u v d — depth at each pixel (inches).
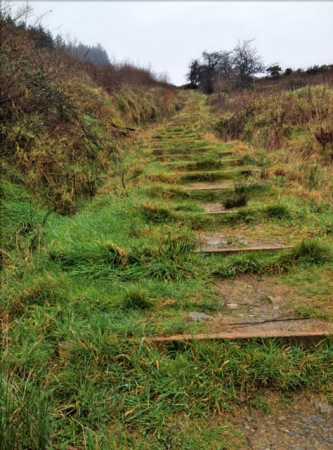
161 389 76.4
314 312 101.4
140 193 204.8
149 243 139.0
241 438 67.6
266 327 95.8
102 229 152.8
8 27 242.7
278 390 78.1
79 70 392.8
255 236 157.8
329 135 271.6
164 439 66.8
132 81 623.5
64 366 80.5
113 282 116.1
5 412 62.0
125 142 330.3
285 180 219.6
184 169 265.7
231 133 394.6
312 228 158.6
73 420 68.3
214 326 96.9
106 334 87.7
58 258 126.2
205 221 172.4
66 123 239.0
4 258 126.2
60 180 189.9
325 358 84.6
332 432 68.4
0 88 198.4
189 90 1134.4
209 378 79.1
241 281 123.9
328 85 451.8
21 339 88.2
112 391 75.1
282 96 426.3
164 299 108.5
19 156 179.3
